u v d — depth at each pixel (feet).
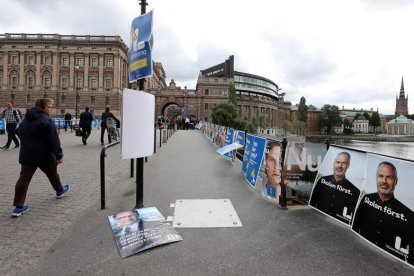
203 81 274.98
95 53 236.43
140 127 15.64
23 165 15.29
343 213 14.53
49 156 16.06
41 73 233.96
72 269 10.14
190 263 10.68
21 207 15.06
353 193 14.15
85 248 11.68
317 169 17.88
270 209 16.99
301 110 400.47
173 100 264.72
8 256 10.93
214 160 35.88
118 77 238.27
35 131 15.33
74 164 30.07
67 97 236.02
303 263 10.80
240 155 37.70
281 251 11.72
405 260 10.58
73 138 60.95
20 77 233.76
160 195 19.57
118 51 237.25
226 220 15.05
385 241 11.46
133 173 25.71
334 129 472.03
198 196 19.45
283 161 17.46
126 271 10.09
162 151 44.75
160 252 11.51
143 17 16.05
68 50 235.40
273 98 437.17
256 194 20.22
